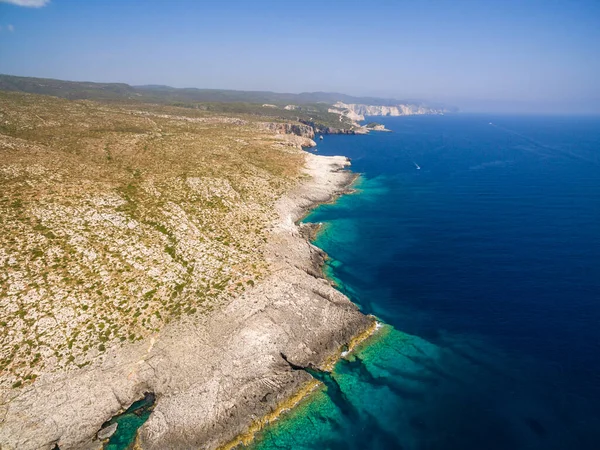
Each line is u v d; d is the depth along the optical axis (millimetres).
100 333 37688
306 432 32438
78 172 67438
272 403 34250
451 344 42156
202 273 47844
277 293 45375
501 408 34031
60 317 38094
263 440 31672
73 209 54031
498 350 40844
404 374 38438
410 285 54000
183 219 59844
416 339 43125
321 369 38875
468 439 31328
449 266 59062
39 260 43625
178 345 37500
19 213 50000
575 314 45844
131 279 44688
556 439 30734
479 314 46875
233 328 39688
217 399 33094
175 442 30250
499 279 54531
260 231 62500
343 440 31734
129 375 34844
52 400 31844
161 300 42625
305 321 42375
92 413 32031
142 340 37812
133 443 30719
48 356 34688
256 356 37312
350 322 44000
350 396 35906
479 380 37250
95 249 47781
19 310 37719
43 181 59719
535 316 45875
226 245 55500
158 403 33000
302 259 57344
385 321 46156
